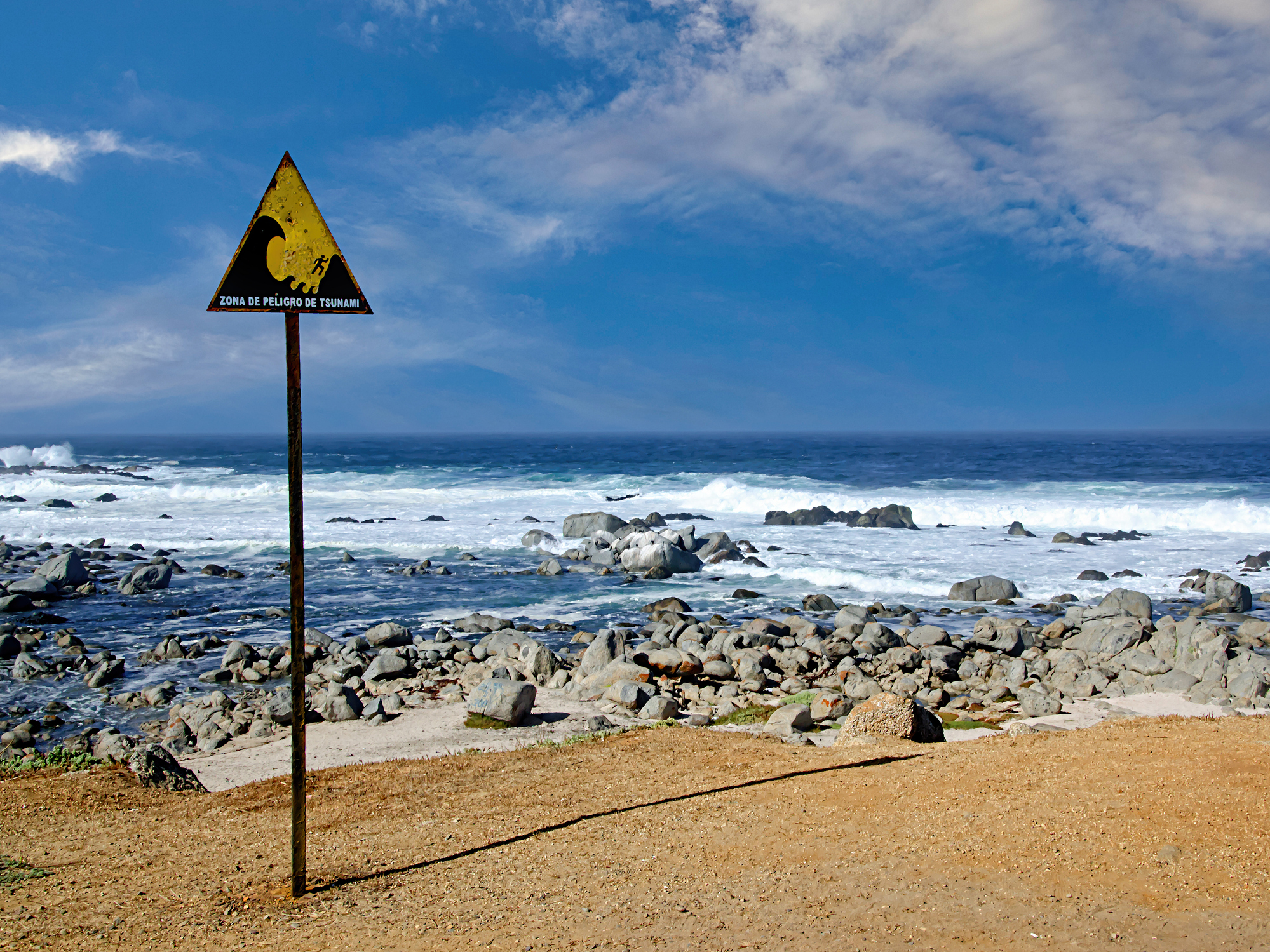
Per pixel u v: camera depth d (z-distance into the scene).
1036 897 5.02
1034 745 8.96
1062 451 100.88
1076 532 35.12
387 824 7.80
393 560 30.98
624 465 77.06
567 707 14.53
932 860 5.70
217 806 8.83
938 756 8.84
